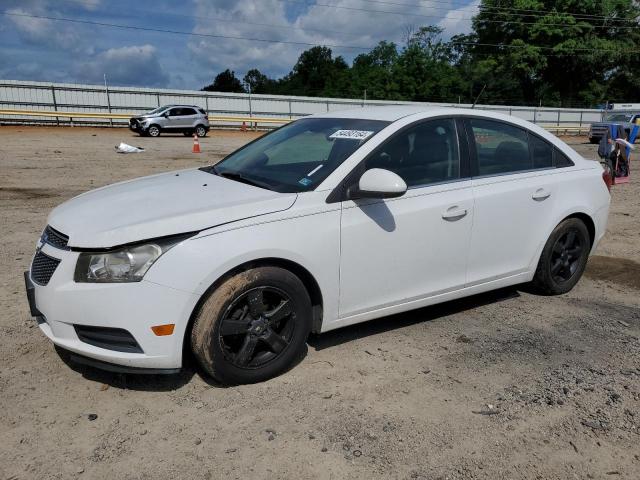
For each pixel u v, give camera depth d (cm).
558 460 278
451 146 417
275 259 332
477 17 6319
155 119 2919
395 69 6275
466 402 326
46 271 323
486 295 505
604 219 518
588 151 2484
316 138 413
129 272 300
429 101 6194
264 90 9381
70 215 341
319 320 364
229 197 346
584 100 6306
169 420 301
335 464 269
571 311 471
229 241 315
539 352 392
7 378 338
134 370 311
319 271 348
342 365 366
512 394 336
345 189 358
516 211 441
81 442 281
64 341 313
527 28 6025
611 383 352
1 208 852
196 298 308
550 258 481
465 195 411
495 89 6138
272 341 337
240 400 321
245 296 324
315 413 310
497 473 267
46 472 259
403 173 388
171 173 451
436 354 385
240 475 260
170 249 304
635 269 602
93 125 3538
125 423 298
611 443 292
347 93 6938
